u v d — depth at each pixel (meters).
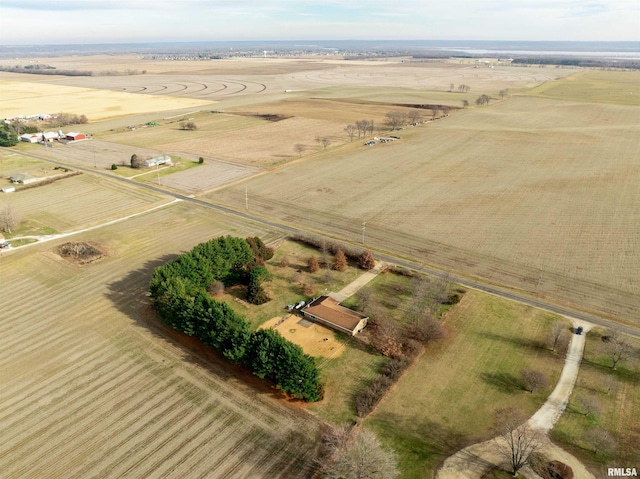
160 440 46.59
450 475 42.72
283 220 103.44
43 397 52.38
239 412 50.19
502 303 70.88
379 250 89.00
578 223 99.50
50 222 102.00
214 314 58.12
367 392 51.81
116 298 72.62
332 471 41.88
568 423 48.44
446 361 58.25
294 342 61.84
